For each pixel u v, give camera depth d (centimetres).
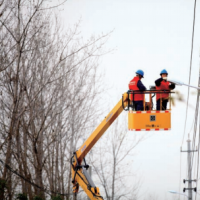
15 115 7488
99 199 5875
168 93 5572
